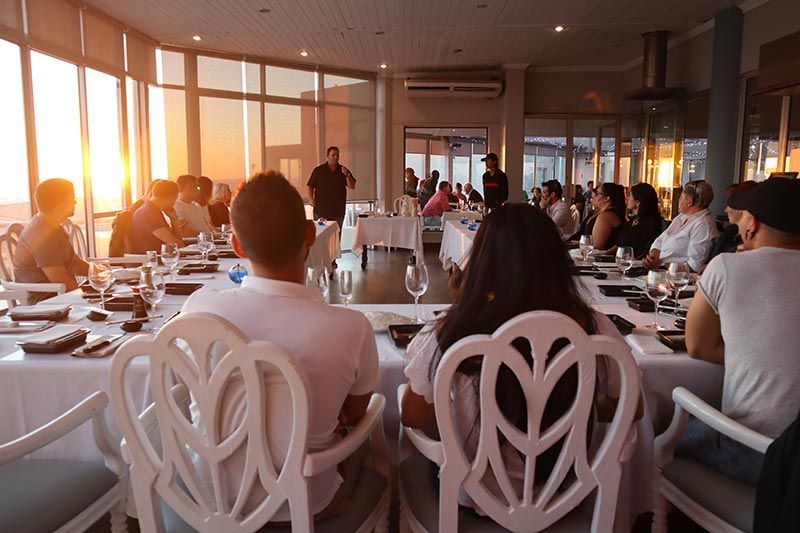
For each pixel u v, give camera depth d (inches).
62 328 74.8
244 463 45.8
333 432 50.4
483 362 43.1
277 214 45.6
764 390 57.5
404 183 434.6
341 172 308.3
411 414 51.1
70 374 64.6
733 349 59.6
